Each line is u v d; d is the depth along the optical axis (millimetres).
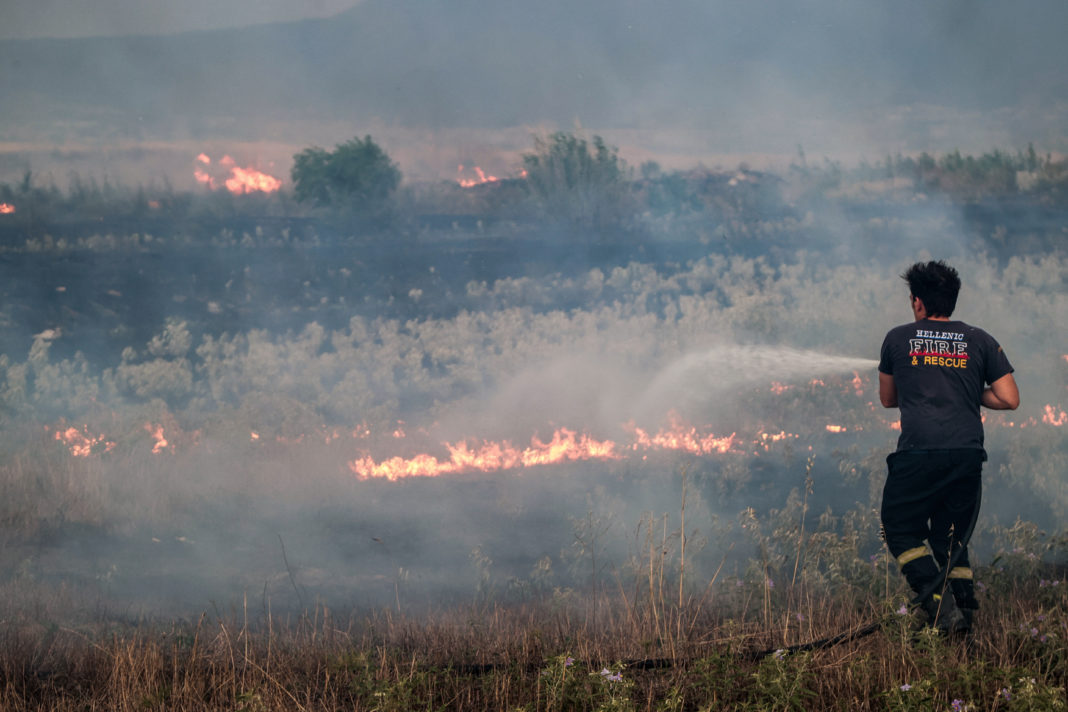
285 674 4859
